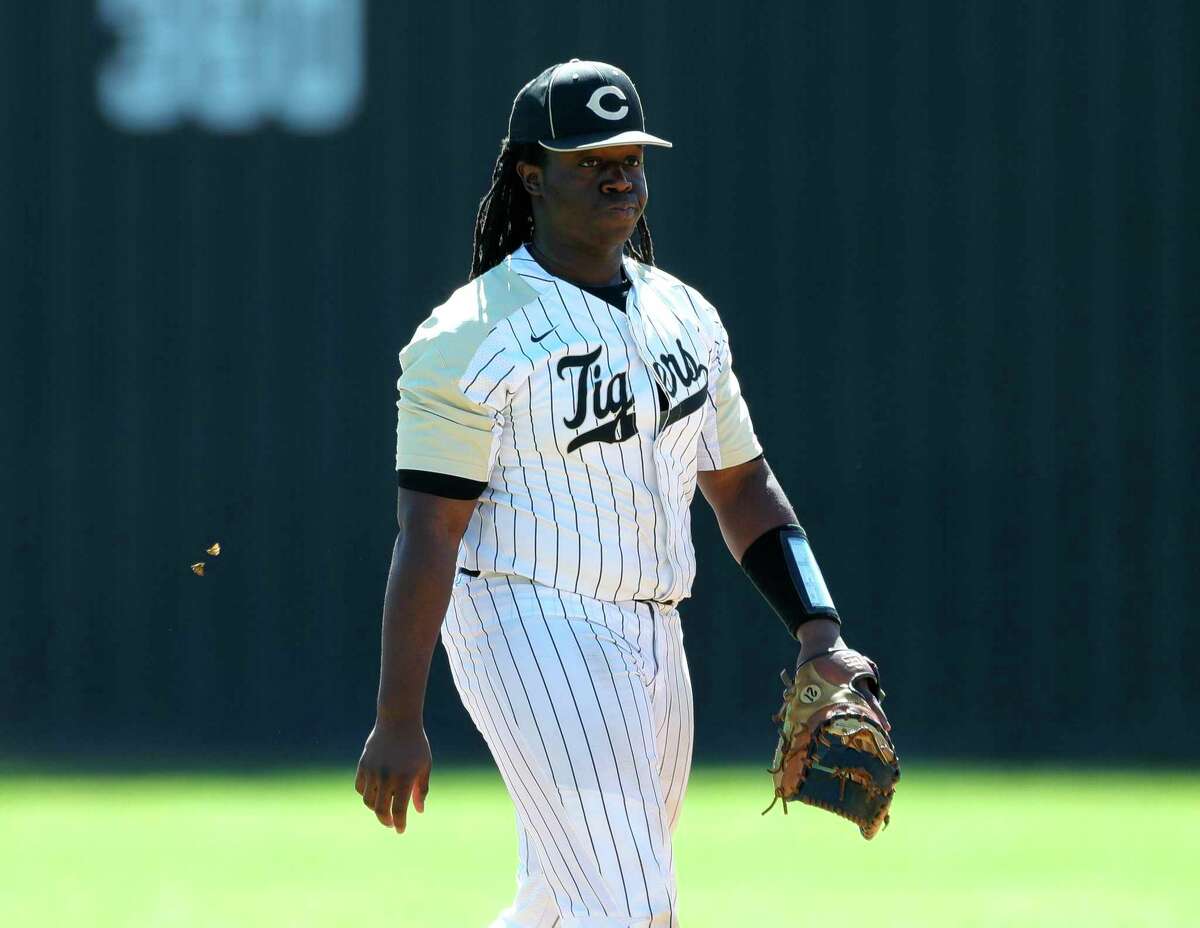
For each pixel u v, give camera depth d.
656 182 42.88
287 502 42.72
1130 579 43.12
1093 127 43.12
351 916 21.75
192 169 42.78
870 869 26.05
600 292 13.16
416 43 42.59
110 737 42.53
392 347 42.72
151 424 42.81
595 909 12.50
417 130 42.59
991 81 43.06
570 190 12.95
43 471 42.81
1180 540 43.09
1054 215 43.19
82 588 42.75
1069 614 43.09
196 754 41.91
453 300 13.11
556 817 12.60
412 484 12.73
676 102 42.84
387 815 12.69
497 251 14.07
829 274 43.03
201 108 42.72
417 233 42.69
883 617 43.09
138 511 42.81
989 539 43.16
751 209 43.00
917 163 42.97
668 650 13.30
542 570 12.73
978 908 22.75
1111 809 32.91
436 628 12.65
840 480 43.12
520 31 42.56
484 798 34.66
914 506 43.12
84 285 42.81
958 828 30.44
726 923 21.62
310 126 42.72
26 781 37.44
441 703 42.06
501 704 12.75
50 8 42.72
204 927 21.06
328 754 41.78
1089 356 43.22
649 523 13.04
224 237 42.81
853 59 43.03
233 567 42.72
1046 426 43.16
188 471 42.81
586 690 12.51
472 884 24.28
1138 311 43.19
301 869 25.75
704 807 33.41
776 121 42.94
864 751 13.17
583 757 12.44
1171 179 43.03
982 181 43.09
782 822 31.23
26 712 42.59
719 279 42.97
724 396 14.17
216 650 42.66
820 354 43.12
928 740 42.88
